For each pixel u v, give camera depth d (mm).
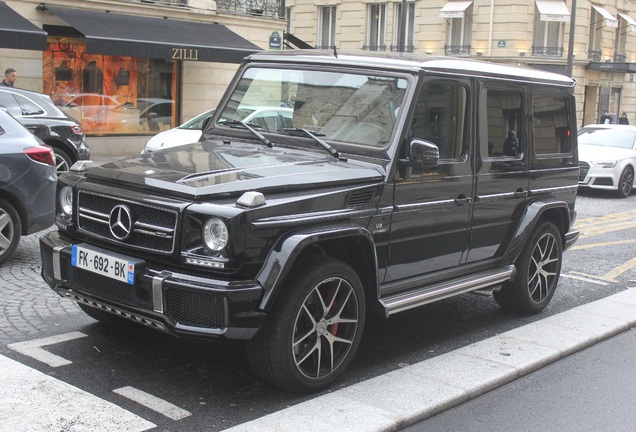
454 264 5559
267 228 4008
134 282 4090
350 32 38719
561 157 6652
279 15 23422
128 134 19969
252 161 4734
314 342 4402
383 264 4848
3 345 4984
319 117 5246
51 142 11859
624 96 42719
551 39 35938
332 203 4422
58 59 18188
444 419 4367
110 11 18719
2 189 6984
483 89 5586
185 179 4215
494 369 5082
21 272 7016
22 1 17078
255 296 3943
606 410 4645
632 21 40875
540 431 4289
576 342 5793
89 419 3916
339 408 4254
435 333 5961
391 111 4969
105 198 4395
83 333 5320
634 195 17938
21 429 3736
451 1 35938
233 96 5777
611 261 9383
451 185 5301
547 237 6508
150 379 4562
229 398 4348
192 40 19203
